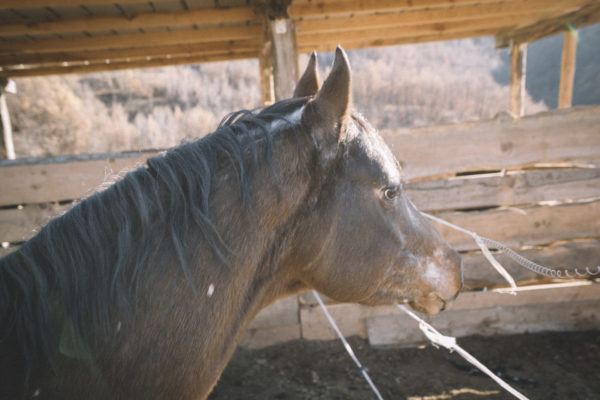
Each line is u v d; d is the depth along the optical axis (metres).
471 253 3.19
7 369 0.83
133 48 5.75
